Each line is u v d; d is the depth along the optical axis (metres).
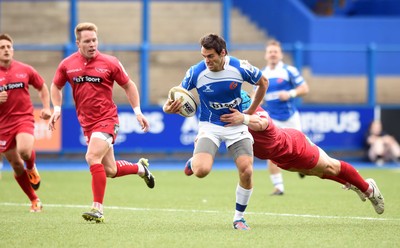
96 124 33.06
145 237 28.64
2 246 26.98
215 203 41.88
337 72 86.94
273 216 35.62
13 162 37.31
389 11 101.69
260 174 62.97
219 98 30.22
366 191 33.12
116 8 95.50
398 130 77.56
